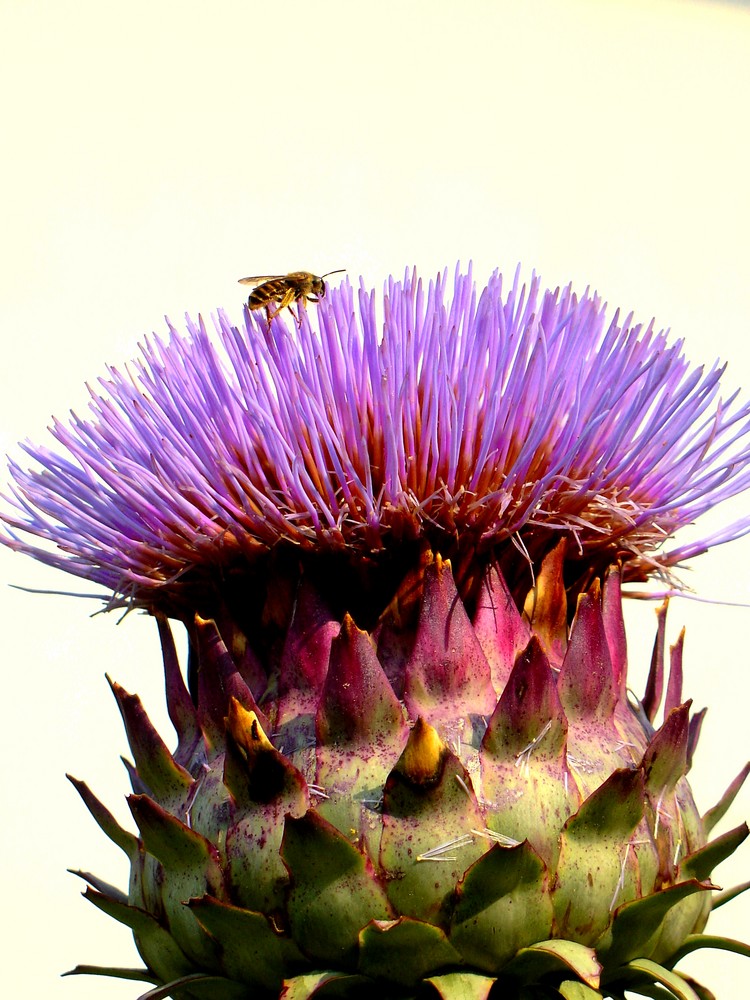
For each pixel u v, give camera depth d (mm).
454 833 275
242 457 304
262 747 281
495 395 297
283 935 277
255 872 279
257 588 304
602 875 278
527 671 281
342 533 296
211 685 297
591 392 302
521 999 279
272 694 298
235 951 280
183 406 303
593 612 294
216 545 301
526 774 280
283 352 304
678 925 291
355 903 274
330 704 285
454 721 285
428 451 296
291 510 297
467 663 290
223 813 286
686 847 295
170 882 289
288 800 281
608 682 294
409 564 297
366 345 302
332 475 302
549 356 304
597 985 267
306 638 296
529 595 303
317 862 274
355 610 299
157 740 296
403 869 274
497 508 296
